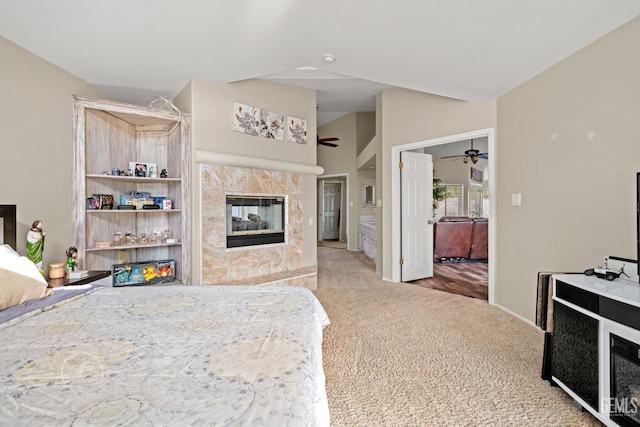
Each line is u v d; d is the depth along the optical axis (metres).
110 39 2.50
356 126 8.00
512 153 3.22
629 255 2.08
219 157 3.45
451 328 2.87
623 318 1.47
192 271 3.43
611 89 2.20
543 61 2.65
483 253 6.47
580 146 2.45
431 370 2.13
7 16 2.14
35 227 2.41
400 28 2.37
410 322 3.02
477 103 3.64
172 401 0.73
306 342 1.08
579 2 1.91
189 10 2.19
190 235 3.41
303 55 2.96
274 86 4.14
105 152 3.32
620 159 2.14
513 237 3.23
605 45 2.24
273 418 0.68
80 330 1.19
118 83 3.38
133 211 3.25
